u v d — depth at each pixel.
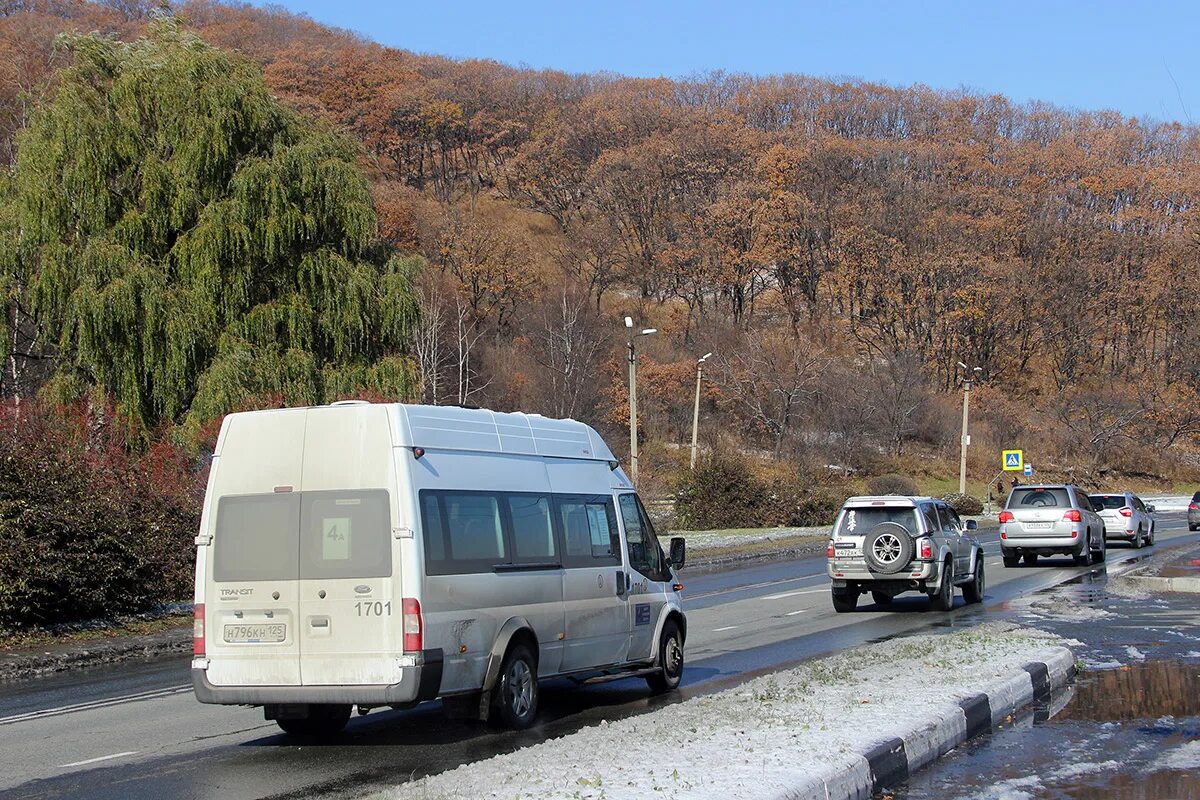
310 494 9.82
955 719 9.22
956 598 22.58
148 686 14.16
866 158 114.62
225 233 31.47
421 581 9.50
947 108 128.12
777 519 51.69
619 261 117.12
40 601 18.83
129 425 29.33
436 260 94.38
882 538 20.03
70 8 95.94
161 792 8.27
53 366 34.56
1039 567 30.59
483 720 10.16
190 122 32.09
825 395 86.88
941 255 101.69
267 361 30.78
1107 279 107.88
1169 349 104.81
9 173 33.50
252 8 145.25
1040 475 91.31
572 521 11.56
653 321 108.94
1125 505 38.00
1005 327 104.06
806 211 108.81
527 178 133.12
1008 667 11.57
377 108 135.25
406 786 7.32
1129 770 8.17
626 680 13.74
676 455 71.75
